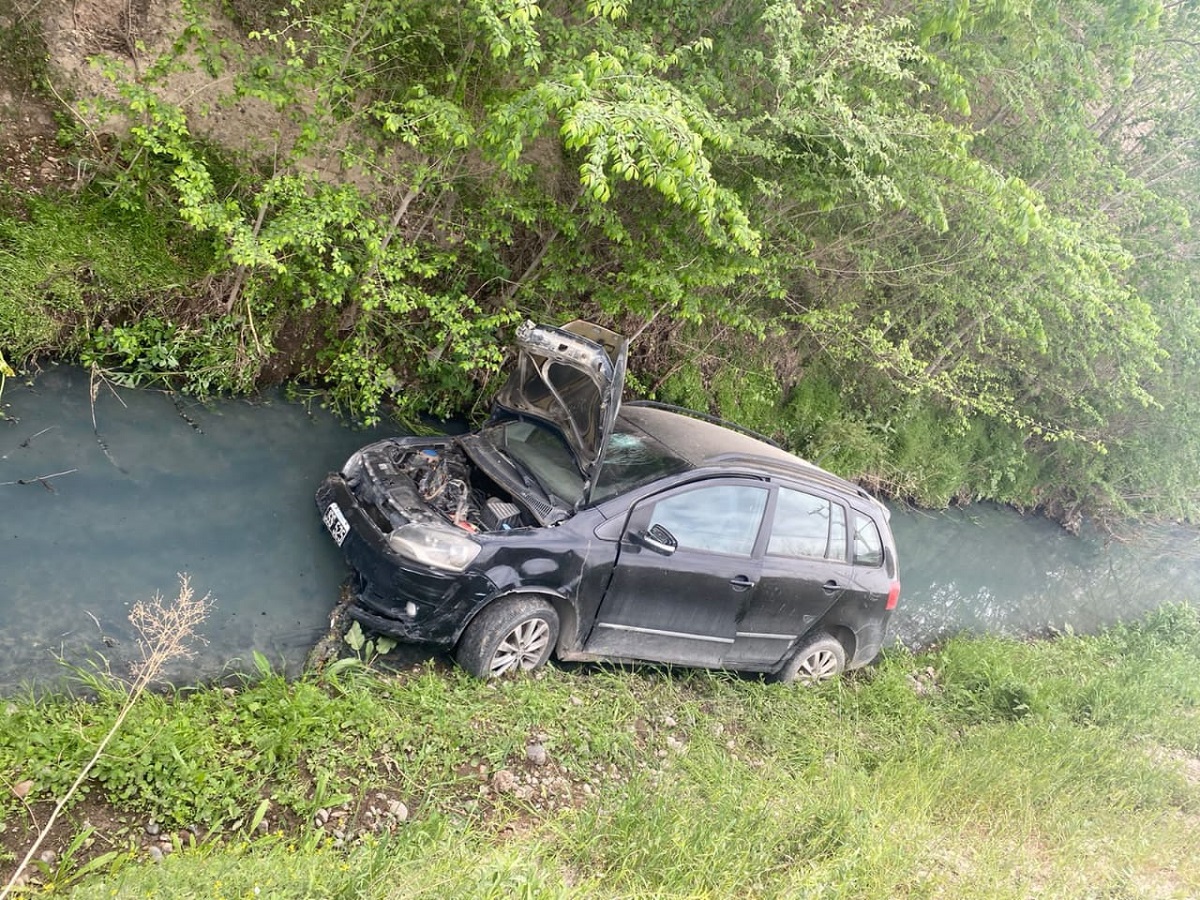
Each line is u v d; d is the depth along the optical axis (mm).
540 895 3568
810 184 8078
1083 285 8719
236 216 6699
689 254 8070
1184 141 12195
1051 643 10078
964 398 11695
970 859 5031
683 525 5789
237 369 7406
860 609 6863
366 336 7949
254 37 6758
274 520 6180
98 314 6840
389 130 6656
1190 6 10883
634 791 4684
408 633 5047
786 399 11773
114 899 2988
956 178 7867
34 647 4402
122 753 3758
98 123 7109
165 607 5000
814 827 4793
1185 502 15109
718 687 6359
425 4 6910
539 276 8570
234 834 3760
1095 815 5988
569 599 5395
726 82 7691
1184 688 9211
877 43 7195
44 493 5551
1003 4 7367
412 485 5648
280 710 4371
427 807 4227
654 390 10133
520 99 6133
